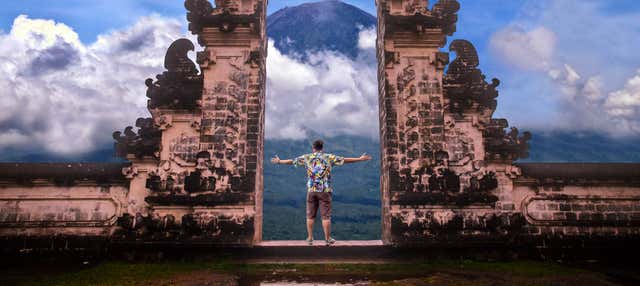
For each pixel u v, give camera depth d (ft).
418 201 24.31
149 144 25.08
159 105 25.72
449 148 25.32
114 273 19.75
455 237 23.88
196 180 24.66
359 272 20.02
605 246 24.56
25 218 24.48
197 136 25.35
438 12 26.91
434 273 19.84
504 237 23.97
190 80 26.16
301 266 21.40
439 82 26.18
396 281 17.95
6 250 24.04
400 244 23.41
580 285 17.11
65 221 24.50
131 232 23.99
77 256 24.08
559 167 25.50
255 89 25.91
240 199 24.17
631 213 25.13
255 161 24.85
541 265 22.08
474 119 25.82
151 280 18.07
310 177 23.03
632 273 20.12
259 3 26.89
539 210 24.97
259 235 25.30
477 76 26.53
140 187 24.80
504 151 25.35
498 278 18.56
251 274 19.53
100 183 25.08
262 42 27.25
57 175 24.89
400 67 26.37
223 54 26.45
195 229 23.80
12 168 24.88
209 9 26.63
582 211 25.05
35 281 18.10
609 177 25.21
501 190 24.94
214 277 18.79
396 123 25.49
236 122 25.48
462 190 24.72
